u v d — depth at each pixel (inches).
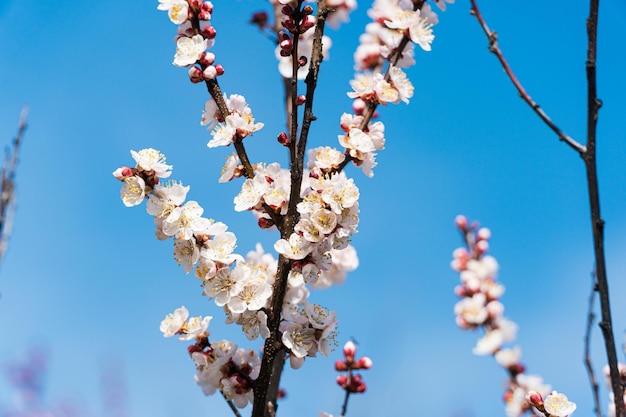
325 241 48.5
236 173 50.1
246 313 49.2
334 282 59.7
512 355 54.6
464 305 57.5
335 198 48.5
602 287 44.4
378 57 56.8
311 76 48.4
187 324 50.9
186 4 50.8
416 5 52.4
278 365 50.8
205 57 50.3
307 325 49.5
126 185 49.2
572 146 45.1
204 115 50.9
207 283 49.1
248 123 50.0
